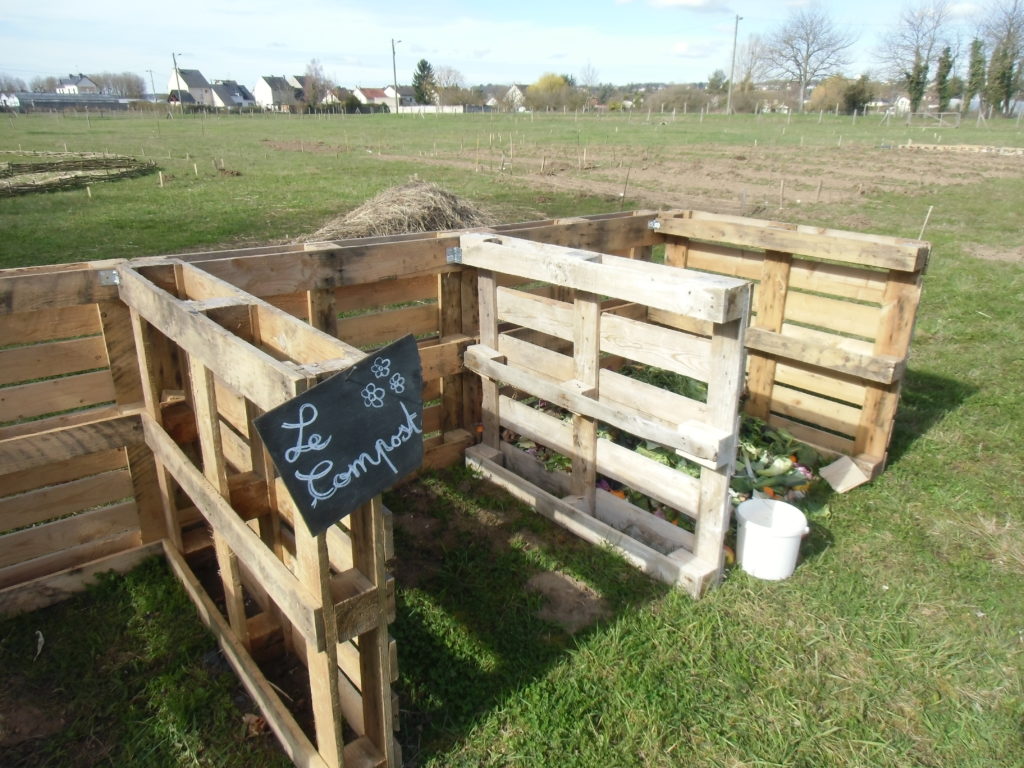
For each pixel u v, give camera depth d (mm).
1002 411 6148
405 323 4820
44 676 3246
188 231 13023
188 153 30844
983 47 61062
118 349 3756
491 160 27672
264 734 2979
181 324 2875
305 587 2379
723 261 5961
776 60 76688
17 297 3363
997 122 53125
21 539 3670
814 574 3994
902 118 57406
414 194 11781
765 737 2984
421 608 3693
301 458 2043
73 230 12828
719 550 3783
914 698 3189
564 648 3436
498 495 4754
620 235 5801
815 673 3309
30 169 22906
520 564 4059
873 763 2881
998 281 10375
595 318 4078
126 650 3406
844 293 5094
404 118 65938
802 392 5535
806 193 19062
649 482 4078
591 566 4031
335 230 11211
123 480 3875
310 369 2152
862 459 5047
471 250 4609
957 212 16250
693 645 3455
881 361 4703
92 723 3012
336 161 27688
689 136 37875
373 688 2617
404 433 2350
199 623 3570
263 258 3918
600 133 41125
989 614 3713
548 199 17984
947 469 5184
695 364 3670
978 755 2920
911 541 4324
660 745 2939
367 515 2350
